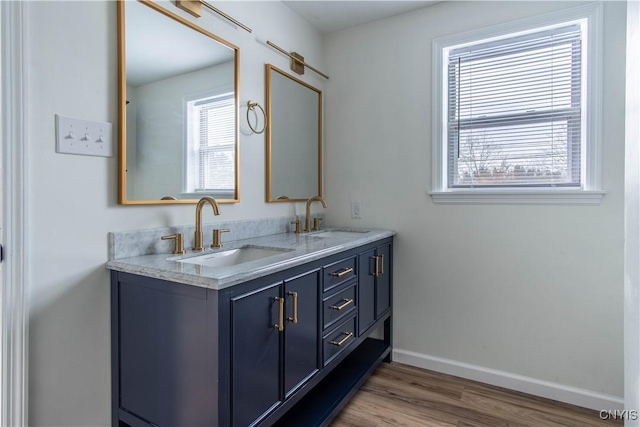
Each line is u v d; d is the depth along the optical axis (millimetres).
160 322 1188
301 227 2312
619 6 1769
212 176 1718
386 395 1974
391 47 2348
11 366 1087
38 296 1133
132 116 1372
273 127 2111
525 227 2000
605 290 1831
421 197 2273
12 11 1054
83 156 1237
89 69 1246
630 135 1034
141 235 1409
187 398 1131
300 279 1421
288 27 2229
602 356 1846
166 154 1502
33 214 1114
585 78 1875
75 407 1230
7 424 1093
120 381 1310
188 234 1592
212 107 1712
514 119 2057
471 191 2098
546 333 1967
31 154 1104
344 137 2527
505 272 2057
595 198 1820
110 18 1310
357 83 2471
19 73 1067
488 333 2109
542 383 1972
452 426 1701
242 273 1122
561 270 1924
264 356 1239
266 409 1251
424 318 2287
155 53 1456
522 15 1982
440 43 2197
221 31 1758
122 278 1279
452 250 2193
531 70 2012
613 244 1805
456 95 2207
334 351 1668
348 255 1790
